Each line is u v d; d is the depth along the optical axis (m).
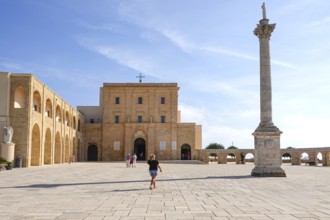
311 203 14.45
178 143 83.12
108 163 66.81
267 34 32.59
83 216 11.61
